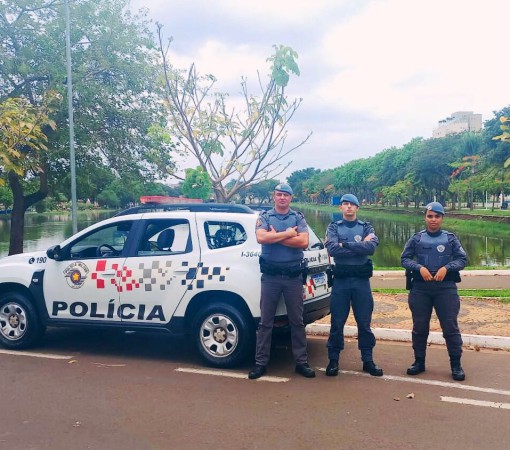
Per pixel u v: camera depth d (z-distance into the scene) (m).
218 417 4.51
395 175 81.94
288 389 5.22
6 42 18.84
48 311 6.72
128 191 21.70
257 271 5.80
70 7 18.80
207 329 5.97
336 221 5.83
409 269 5.68
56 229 43.97
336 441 4.03
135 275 6.29
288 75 9.15
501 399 4.91
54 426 4.36
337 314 5.68
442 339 6.95
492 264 20.56
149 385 5.37
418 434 4.14
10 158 9.69
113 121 20.53
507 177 42.97
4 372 5.85
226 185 11.02
